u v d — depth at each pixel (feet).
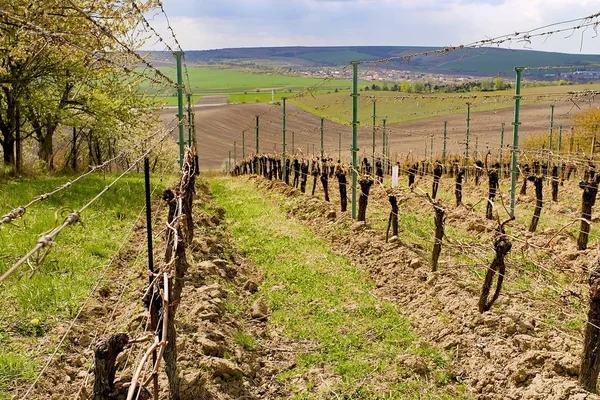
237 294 29.43
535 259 32.96
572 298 27.07
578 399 17.58
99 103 67.36
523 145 108.27
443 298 27.32
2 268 25.32
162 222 40.37
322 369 22.12
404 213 49.57
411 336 24.77
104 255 30.37
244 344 23.32
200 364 19.65
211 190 72.84
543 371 19.94
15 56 49.90
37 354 18.60
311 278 32.48
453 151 118.73
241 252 38.52
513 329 23.26
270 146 153.38
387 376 21.31
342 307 28.12
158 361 11.78
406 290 29.94
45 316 21.54
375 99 69.21
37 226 32.32
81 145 99.19
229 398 19.02
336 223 44.27
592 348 18.11
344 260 36.19
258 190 70.90
